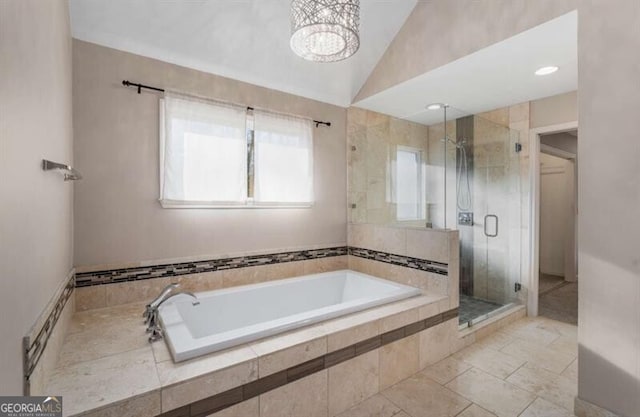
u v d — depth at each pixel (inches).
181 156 89.5
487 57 86.8
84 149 78.4
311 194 118.3
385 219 125.2
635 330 58.8
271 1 86.1
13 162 35.2
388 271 114.6
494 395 74.6
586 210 65.0
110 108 81.5
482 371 85.4
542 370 85.8
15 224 35.7
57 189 57.7
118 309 80.7
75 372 52.5
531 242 127.3
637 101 58.0
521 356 93.7
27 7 40.5
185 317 86.1
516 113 129.7
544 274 203.9
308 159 117.3
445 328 93.0
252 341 63.3
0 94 31.7
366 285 112.7
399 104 127.6
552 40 77.6
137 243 85.8
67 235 69.1
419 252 103.4
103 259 81.4
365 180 129.9
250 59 97.8
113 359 56.8
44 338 46.9
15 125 36.0
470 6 85.1
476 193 124.7
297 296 108.8
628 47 58.9
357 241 128.1
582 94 65.1
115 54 82.1
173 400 49.9
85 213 78.7
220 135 96.3
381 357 76.8
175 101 88.7
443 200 117.1
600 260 63.2
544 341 103.7
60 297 59.1
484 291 126.8
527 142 127.0
